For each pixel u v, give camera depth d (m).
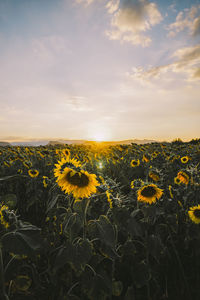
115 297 2.26
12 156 7.64
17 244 1.52
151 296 2.29
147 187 2.57
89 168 5.76
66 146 13.94
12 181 5.14
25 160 6.34
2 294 1.61
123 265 2.43
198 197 3.23
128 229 2.02
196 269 2.45
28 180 4.67
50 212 2.71
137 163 6.13
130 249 2.33
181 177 3.42
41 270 2.55
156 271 2.53
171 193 3.20
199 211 2.65
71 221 2.01
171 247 2.86
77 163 2.18
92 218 2.82
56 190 2.94
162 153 8.70
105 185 2.31
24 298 1.92
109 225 2.01
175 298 2.26
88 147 14.19
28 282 1.95
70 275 2.27
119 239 2.79
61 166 2.11
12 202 2.39
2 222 1.81
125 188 4.23
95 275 2.00
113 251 2.05
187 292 2.23
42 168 6.69
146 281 2.18
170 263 2.63
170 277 2.51
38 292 2.16
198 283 2.31
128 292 2.11
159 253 2.26
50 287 2.30
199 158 7.94
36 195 4.13
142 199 2.58
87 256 1.85
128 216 2.06
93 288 1.93
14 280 1.93
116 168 6.51
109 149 11.13
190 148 11.21
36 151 9.16
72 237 1.96
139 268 2.26
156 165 6.71
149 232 3.00
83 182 2.03
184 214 3.15
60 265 1.81
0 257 1.64
